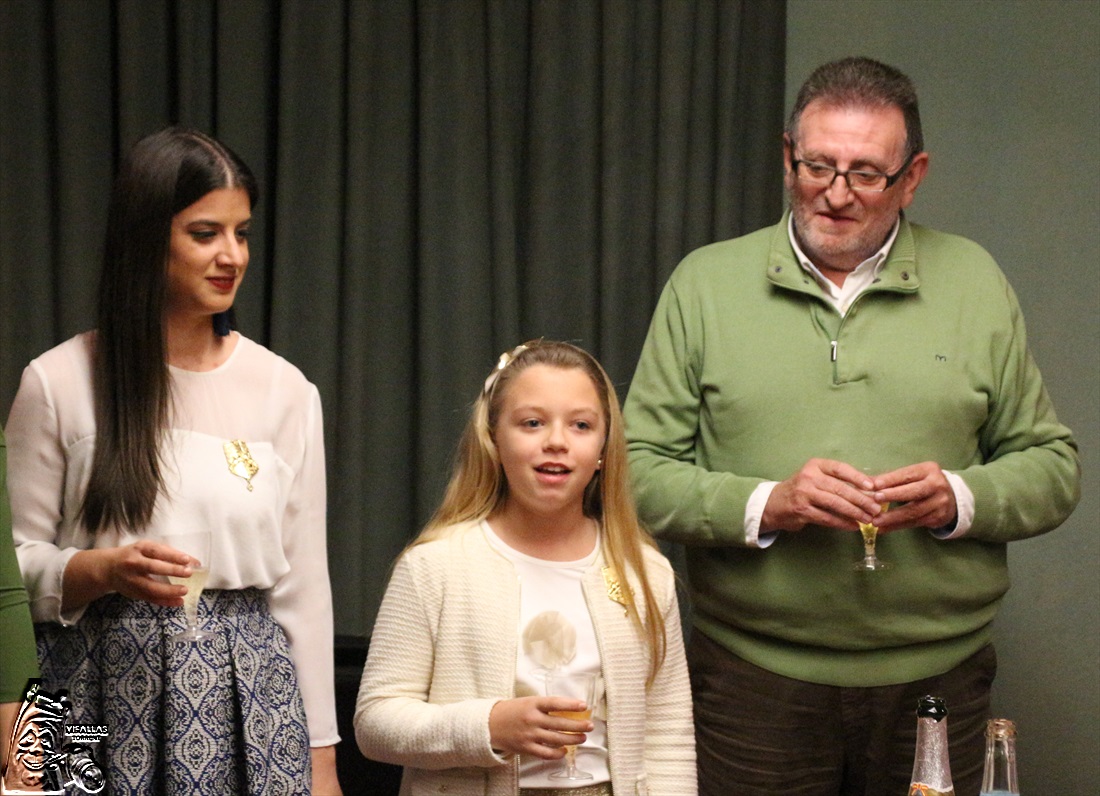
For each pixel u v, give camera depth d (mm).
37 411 3066
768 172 5594
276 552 3188
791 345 3811
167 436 3094
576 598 3107
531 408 3064
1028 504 3762
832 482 3504
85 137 5289
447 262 5449
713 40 5496
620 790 3002
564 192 5523
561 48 5484
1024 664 5500
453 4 5418
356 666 4859
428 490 5438
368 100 5418
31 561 2996
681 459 4016
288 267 5352
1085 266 5453
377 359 5508
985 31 5625
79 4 5270
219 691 3023
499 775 2898
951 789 2568
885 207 3740
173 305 3137
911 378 3752
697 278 4020
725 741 3883
